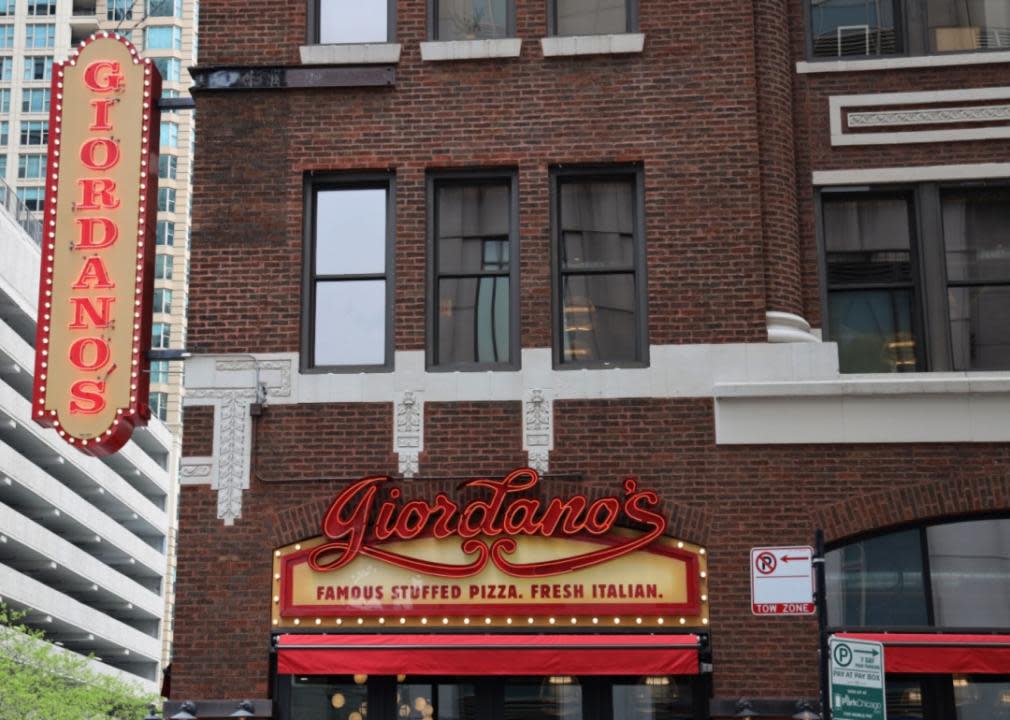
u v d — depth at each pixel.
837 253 17.70
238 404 16.83
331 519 16.28
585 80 17.58
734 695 15.70
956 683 16.09
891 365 17.39
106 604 95.00
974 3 18.39
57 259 17.12
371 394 16.80
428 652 15.66
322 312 17.42
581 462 16.48
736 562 16.09
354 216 17.66
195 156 17.59
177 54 128.12
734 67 17.52
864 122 17.88
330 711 16.17
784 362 16.66
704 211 17.12
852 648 12.68
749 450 16.42
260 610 16.25
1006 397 16.45
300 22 17.98
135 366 16.77
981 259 17.59
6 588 69.19
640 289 17.14
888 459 16.36
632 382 16.66
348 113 17.64
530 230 17.16
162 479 103.69
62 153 17.44
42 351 16.88
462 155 17.42
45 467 81.06
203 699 16.00
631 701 16.05
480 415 16.67
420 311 17.03
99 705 57.97
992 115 17.73
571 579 16.08
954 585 16.27
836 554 16.42
